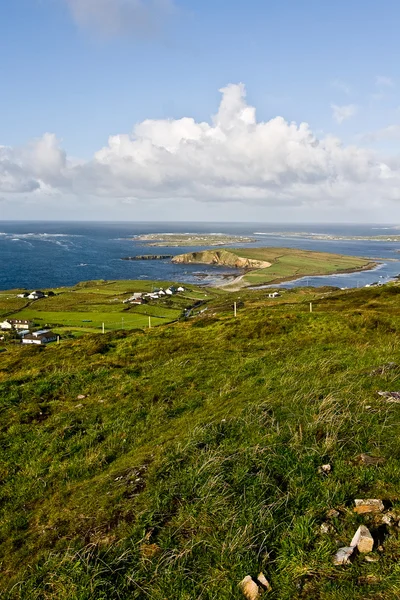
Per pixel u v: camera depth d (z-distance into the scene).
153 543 7.84
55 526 9.54
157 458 11.48
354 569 6.11
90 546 8.10
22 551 8.90
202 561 7.12
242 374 20.59
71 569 7.46
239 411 14.28
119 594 6.84
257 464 9.80
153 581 6.96
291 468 9.46
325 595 5.81
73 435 15.65
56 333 105.25
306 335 32.41
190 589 6.62
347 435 10.77
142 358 29.72
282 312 43.81
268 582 6.39
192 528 7.98
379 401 12.78
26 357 36.72
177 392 19.28
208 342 33.41
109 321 122.69
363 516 7.32
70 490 11.50
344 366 19.28
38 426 17.00
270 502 8.33
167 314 138.00
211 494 8.73
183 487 9.42
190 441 11.89
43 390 21.56
